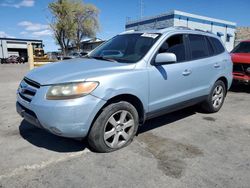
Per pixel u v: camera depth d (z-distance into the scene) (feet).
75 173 10.43
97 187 9.53
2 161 11.34
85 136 11.35
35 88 11.33
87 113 10.77
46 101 10.65
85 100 10.68
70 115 10.50
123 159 11.64
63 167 10.88
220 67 18.26
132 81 12.21
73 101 10.51
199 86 16.66
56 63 14.11
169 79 14.14
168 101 14.35
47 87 10.87
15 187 9.45
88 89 10.79
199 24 100.07
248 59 25.57
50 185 9.61
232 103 22.77
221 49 19.21
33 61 43.98
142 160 11.59
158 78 13.48
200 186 9.70
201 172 10.68
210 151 12.66
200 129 15.76
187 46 15.93
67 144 13.10
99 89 11.01
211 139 14.20
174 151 12.57
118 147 12.48
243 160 11.79
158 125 16.33
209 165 11.25
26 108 11.62
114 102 11.96
